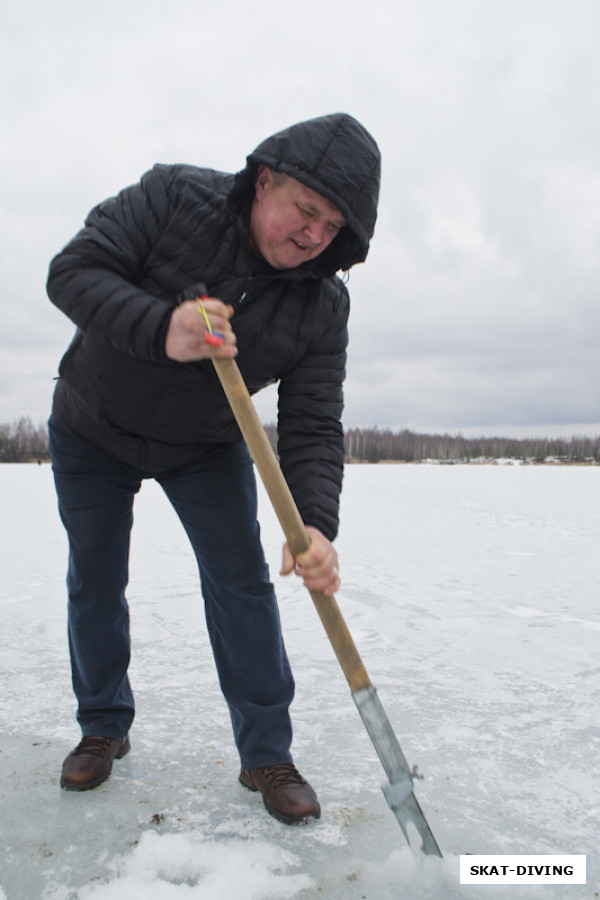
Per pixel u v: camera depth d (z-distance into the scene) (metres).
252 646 1.68
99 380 1.57
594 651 2.92
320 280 1.62
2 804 1.63
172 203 1.49
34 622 3.35
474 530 7.48
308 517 1.61
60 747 1.95
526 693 2.42
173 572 4.67
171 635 3.12
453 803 1.67
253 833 1.53
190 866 1.40
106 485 1.72
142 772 1.83
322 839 1.51
